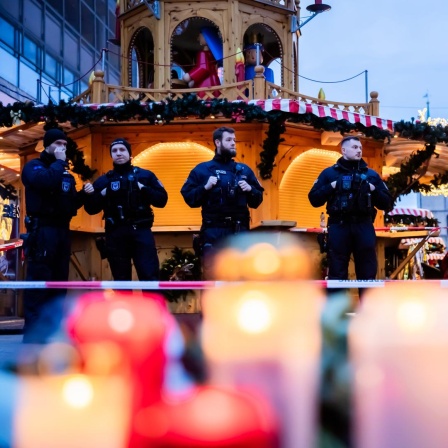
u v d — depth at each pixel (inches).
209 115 356.2
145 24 438.3
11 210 585.6
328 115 362.3
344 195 248.2
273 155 377.1
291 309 124.1
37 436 61.4
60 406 64.0
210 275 226.2
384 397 82.9
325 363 94.5
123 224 243.8
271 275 211.0
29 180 233.0
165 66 425.7
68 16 983.0
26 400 65.6
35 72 876.6
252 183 241.4
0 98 773.9
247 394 60.4
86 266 371.2
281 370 89.6
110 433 59.0
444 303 141.3
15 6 818.2
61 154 239.9
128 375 73.7
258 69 378.6
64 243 240.7
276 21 446.3
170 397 61.9
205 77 439.2
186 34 458.9
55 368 77.4
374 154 427.8
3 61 785.6
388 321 128.4
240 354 94.5
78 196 244.8
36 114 353.4
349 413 75.8
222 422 53.7
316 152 408.2
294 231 353.4
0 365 79.5
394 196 445.7
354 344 111.8
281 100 354.6
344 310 130.3
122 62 451.8
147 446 55.0
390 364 99.3
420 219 530.0
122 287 172.1
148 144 390.9
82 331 90.2
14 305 441.1
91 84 388.2
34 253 233.1
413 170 436.8
